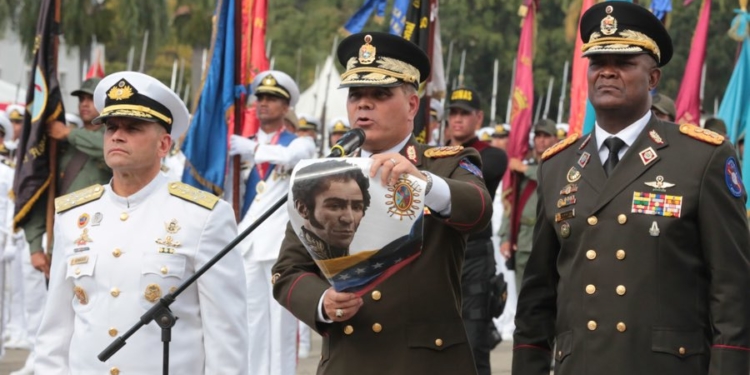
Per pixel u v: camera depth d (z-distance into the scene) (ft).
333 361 37.96
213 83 75.51
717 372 37.11
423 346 37.42
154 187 42.52
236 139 75.25
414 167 34.94
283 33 296.10
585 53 39.17
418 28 70.74
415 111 39.37
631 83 38.96
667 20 80.12
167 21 157.69
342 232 34.17
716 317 37.52
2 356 94.89
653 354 37.60
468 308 66.18
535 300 41.22
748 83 89.92
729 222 37.81
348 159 34.42
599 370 38.11
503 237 105.29
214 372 41.29
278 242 74.90
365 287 35.65
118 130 41.96
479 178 38.37
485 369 66.23
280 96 77.05
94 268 41.57
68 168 71.97
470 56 238.48
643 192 38.40
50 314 42.78
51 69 72.13
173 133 43.16
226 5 76.38
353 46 38.81
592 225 38.88
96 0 146.20
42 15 72.08
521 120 91.30
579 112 75.72
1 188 93.86
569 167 40.32
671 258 37.88
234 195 76.54
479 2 236.43
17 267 105.19
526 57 90.63
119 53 232.12
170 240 41.50
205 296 41.47
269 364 75.36
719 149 38.24
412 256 35.01
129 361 41.04
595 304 38.50
